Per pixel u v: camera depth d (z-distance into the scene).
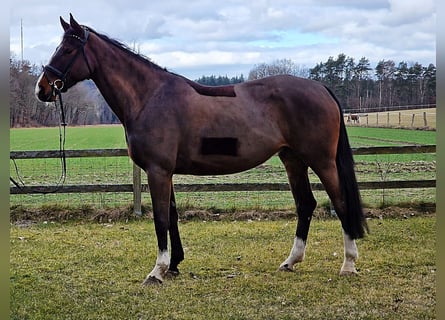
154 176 3.98
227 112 4.03
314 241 5.46
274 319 3.33
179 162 4.07
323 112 4.09
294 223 6.43
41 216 6.78
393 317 3.34
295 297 3.74
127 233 5.96
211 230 6.05
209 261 4.73
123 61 4.10
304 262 4.69
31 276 4.30
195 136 4.01
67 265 4.64
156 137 3.93
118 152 6.73
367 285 3.99
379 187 6.70
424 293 3.79
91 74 4.15
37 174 12.30
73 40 4.06
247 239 5.61
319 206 6.85
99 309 3.55
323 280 4.14
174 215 4.32
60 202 7.96
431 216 6.59
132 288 3.99
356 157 15.34
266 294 3.82
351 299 3.69
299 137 4.11
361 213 4.20
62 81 4.07
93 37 4.11
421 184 6.62
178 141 4.00
